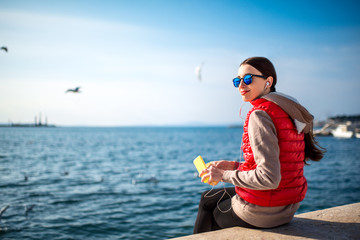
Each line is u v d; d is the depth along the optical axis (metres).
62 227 9.38
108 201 12.59
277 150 1.65
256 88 1.92
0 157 32.34
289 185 1.79
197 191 14.45
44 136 100.75
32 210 11.21
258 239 1.84
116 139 82.50
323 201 12.45
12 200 12.75
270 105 1.74
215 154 37.19
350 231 2.00
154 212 10.98
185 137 97.06
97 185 16.33
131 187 15.70
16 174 20.39
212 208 2.23
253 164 1.82
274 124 1.71
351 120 82.31
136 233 8.88
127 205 11.95
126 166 25.34
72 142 65.56
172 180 17.84
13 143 59.25
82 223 9.73
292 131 1.75
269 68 1.92
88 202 12.43
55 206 11.79
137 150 44.16
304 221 2.20
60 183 16.97
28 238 8.48
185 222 9.86
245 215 1.90
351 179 17.83
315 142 2.02
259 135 1.66
